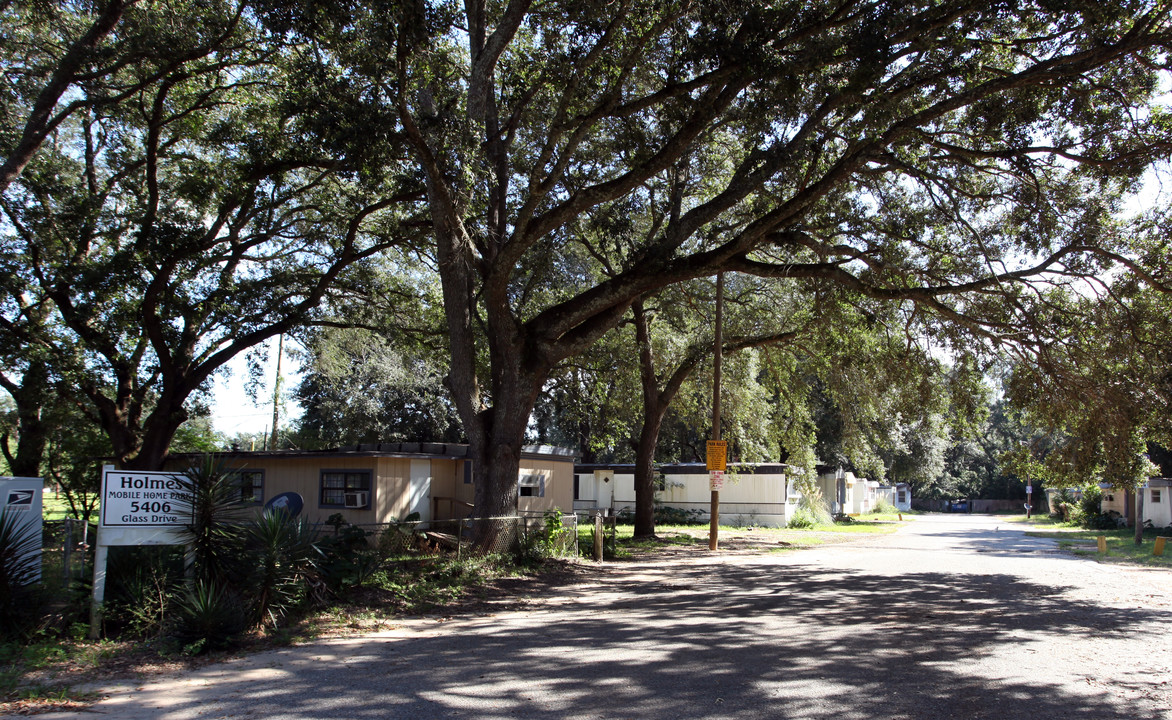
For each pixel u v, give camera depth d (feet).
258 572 28.68
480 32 50.70
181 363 61.00
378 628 30.60
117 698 20.47
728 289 81.82
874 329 59.88
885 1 38.32
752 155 47.24
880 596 40.70
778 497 119.34
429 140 44.16
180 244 56.03
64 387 56.49
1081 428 51.60
